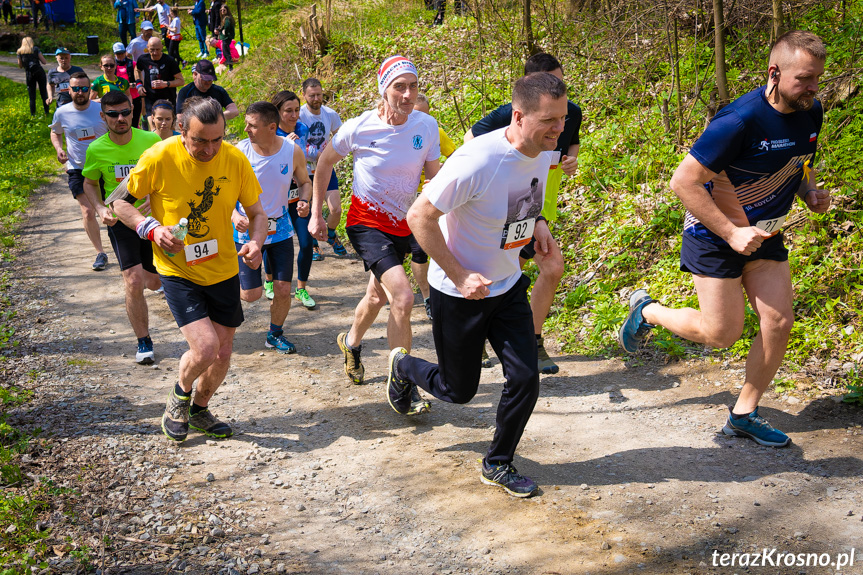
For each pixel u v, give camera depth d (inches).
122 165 226.5
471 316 140.5
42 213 410.3
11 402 188.4
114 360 222.7
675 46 298.7
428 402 180.7
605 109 335.3
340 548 130.1
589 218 275.6
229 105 338.6
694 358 198.8
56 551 126.0
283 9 860.0
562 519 135.4
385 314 260.4
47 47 946.7
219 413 187.2
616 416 176.9
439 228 131.3
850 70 254.1
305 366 217.8
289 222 226.4
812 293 202.5
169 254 155.7
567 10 377.4
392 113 177.6
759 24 304.8
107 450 164.2
